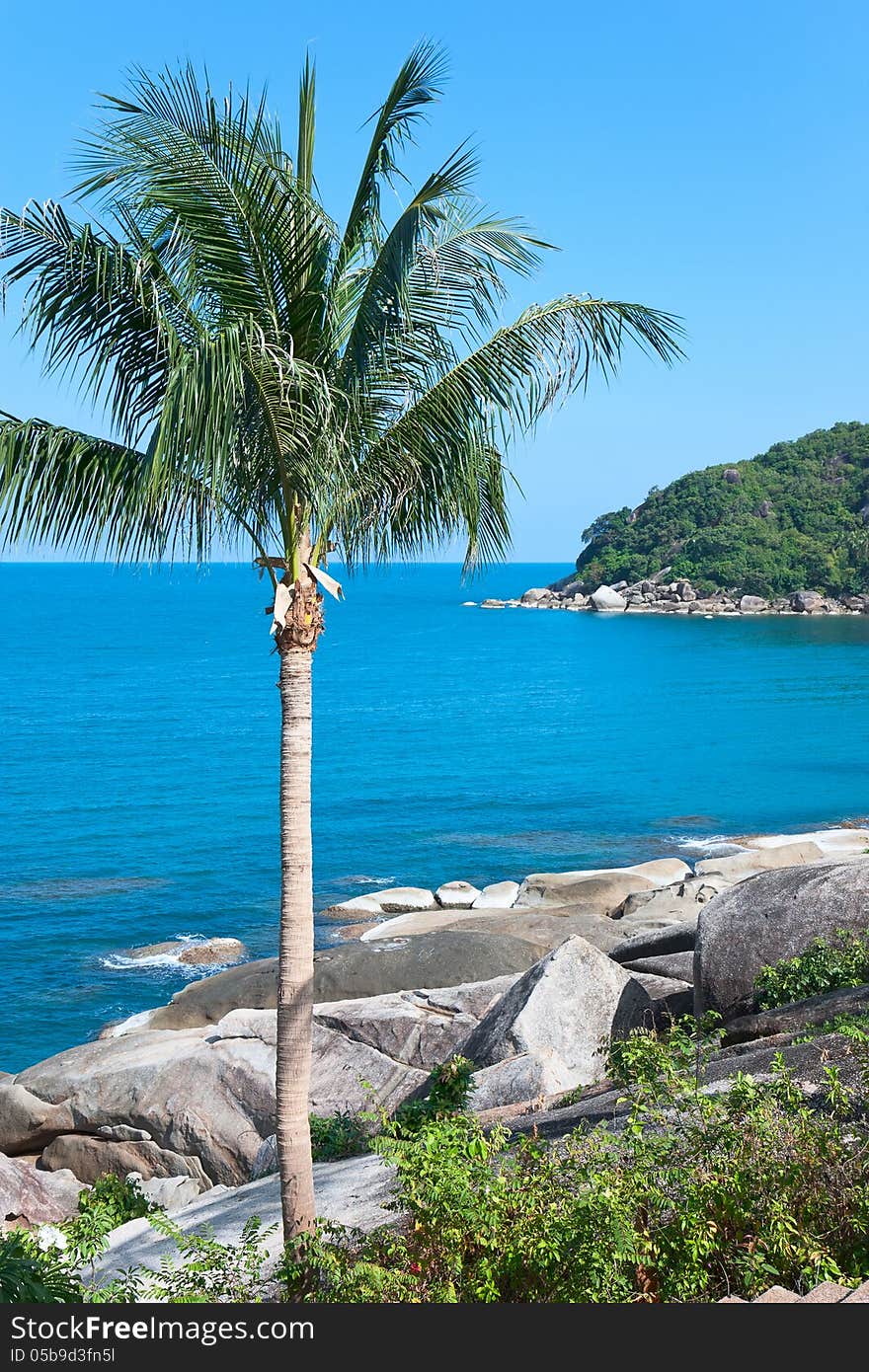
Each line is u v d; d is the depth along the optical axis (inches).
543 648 4904.0
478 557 382.0
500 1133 260.4
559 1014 519.5
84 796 1968.5
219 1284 273.0
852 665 3973.9
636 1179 230.7
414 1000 647.8
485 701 3289.9
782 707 3031.5
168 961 1120.8
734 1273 220.8
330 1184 413.7
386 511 366.6
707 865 1214.3
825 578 6727.4
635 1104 261.0
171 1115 614.2
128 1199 545.0
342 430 333.4
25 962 1118.4
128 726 2807.6
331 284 334.6
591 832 1678.2
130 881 1417.3
